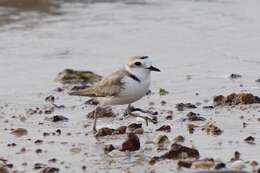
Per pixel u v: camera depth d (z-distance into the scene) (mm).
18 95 16469
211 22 23641
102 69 18734
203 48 20500
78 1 27656
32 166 11438
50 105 15500
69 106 15391
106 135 13070
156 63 19062
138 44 21203
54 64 19391
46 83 17531
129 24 23750
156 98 15734
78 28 23359
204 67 18500
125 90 12977
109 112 14430
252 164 10914
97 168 11195
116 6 26703
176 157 11477
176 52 20203
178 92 16234
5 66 19234
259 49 20078
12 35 22578
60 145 12531
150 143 12391
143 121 13938
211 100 15367
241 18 24016
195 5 26484
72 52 20594
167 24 23625
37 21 24453
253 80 17031
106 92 13109
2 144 12680
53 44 21500
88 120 14195
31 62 19609
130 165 11258
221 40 21266
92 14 25359
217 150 11789
